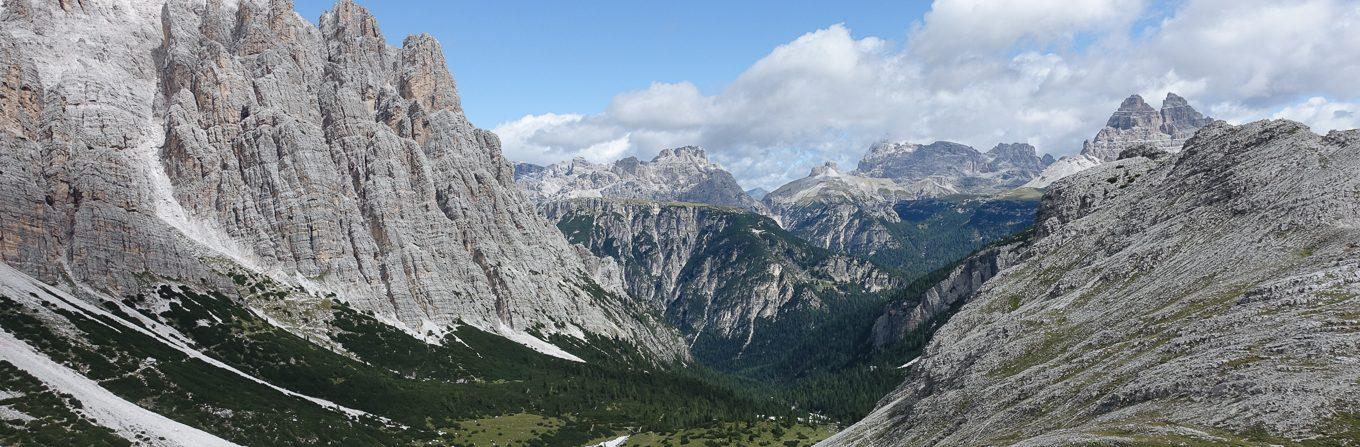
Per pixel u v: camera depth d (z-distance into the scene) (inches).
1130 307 5472.4
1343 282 4170.8
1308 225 5255.9
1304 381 3198.8
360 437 7554.1
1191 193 7283.5
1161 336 4554.6
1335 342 3479.3
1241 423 3080.7
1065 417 3991.1
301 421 7337.6
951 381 6033.5
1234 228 5954.7
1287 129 7066.9
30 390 5703.7
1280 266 4891.7
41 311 7313.0
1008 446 3794.3
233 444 6412.4
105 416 5802.2
